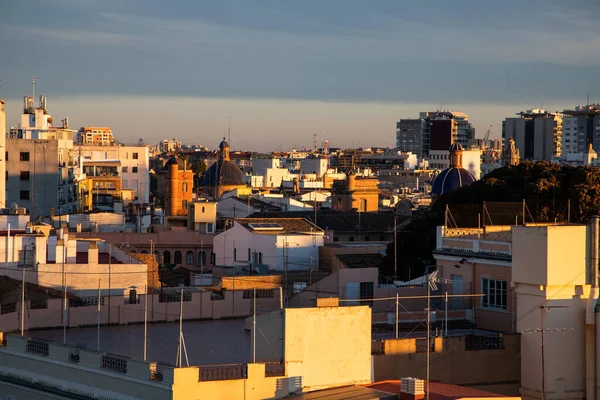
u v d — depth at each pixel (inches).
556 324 4419.3
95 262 5728.3
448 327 5137.8
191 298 5098.4
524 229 4505.4
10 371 4131.4
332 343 3823.8
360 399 3622.0
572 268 4436.5
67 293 5369.1
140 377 3617.1
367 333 3895.2
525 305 4512.8
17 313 4680.1
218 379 3572.8
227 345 4372.5
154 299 5002.5
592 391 4416.8
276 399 3654.0
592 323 4419.3
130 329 4766.2
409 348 4318.4
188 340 4493.1
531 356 4468.5
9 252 5797.2
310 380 3777.1
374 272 6028.5
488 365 4458.7
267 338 3826.3
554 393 4402.1
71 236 7071.9
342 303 5664.4
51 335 4584.2
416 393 3636.8
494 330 5142.7
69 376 3890.3
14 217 7765.8
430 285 5251.0
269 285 6624.0
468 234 5787.4
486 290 5270.7
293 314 3762.3
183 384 3499.0
